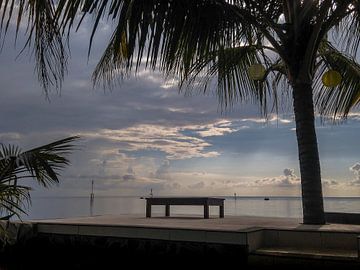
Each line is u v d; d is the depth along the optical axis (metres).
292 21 5.82
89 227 5.88
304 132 5.74
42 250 6.19
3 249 5.87
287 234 4.93
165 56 4.00
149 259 5.34
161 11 3.91
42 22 3.22
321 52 6.79
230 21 4.61
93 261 5.76
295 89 5.89
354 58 6.20
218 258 4.82
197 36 4.30
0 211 4.18
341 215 6.36
